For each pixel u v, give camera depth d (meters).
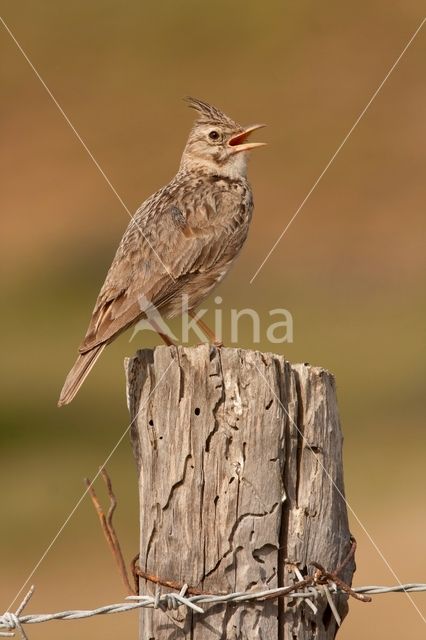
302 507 5.94
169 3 40.19
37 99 36.00
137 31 38.75
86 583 13.29
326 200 28.73
